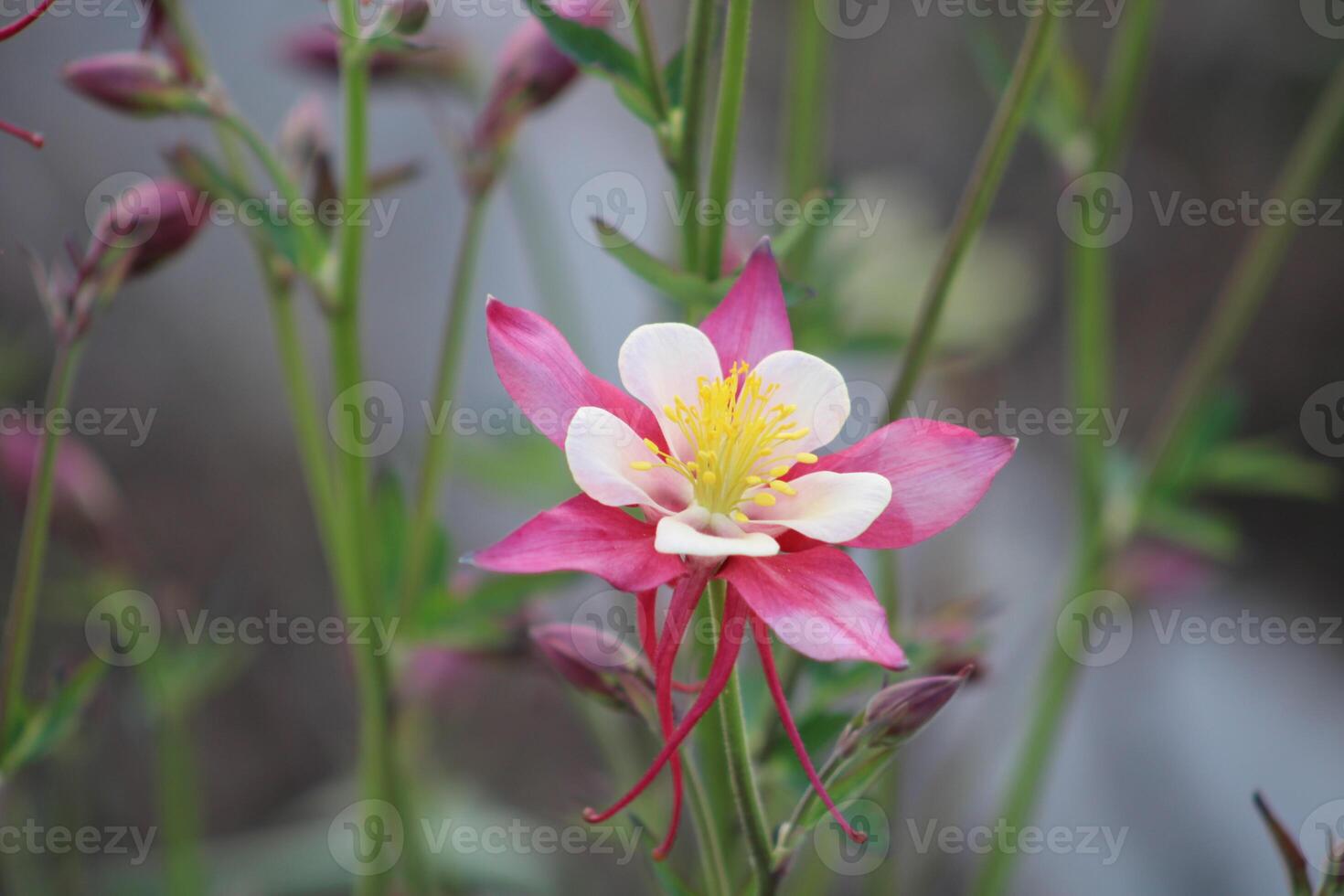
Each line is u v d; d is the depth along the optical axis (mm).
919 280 805
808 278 661
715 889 570
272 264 637
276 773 959
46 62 1023
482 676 731
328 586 1019
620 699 572
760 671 611
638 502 546
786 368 566
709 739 594
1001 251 953
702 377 564
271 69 1020
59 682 609
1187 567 732
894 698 558
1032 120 688
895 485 559
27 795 716
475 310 1045
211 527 1000
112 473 991
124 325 1019
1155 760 1099
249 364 1042
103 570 678
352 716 984
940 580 891
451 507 995
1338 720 1136
